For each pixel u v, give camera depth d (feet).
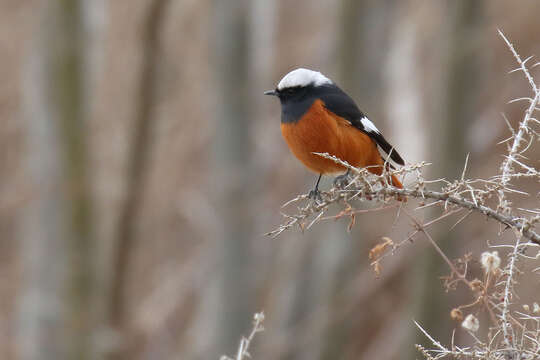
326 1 60.59
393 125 51.26
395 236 48.98
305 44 61.36
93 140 51.21
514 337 15.07
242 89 54.65
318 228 54.85
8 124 61.36
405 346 49.88
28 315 51.62
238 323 56.24
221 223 55.72
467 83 48.78
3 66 61.21
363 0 52.13
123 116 57.67
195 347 58.49
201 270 60.70
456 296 48.08
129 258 53.57
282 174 59.77
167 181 60.39
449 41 48.93
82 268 50.90
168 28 55.83
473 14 48.44
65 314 50.90
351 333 55.77
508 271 15.47
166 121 59.77
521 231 15.52
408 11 56.34
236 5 53.47
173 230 62.28
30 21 56.95
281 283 58.44
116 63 58.03
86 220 50.65
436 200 17.74
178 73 59.62
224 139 55.31
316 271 54.95
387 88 53.16
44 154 50.06
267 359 55.62
